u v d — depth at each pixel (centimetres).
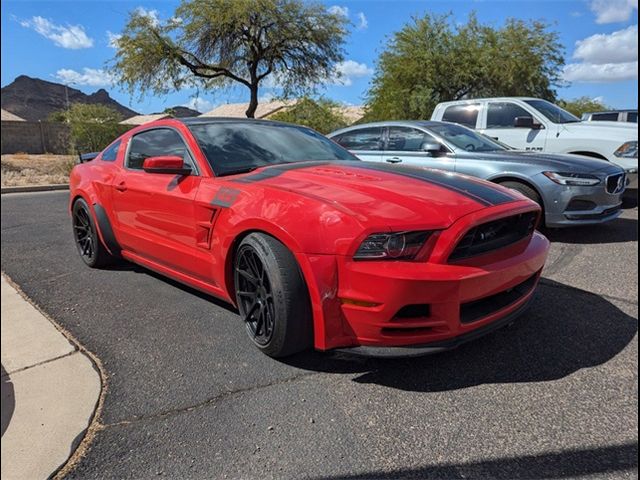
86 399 256
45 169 1741
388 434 222
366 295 242
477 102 872
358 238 242
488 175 568
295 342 271
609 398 242
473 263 256
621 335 309
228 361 292
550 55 2128
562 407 236
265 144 386
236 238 299
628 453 204
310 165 348
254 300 296
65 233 675
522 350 293
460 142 629
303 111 2425
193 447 217
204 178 338
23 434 229
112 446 220
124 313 370
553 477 193
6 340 328
